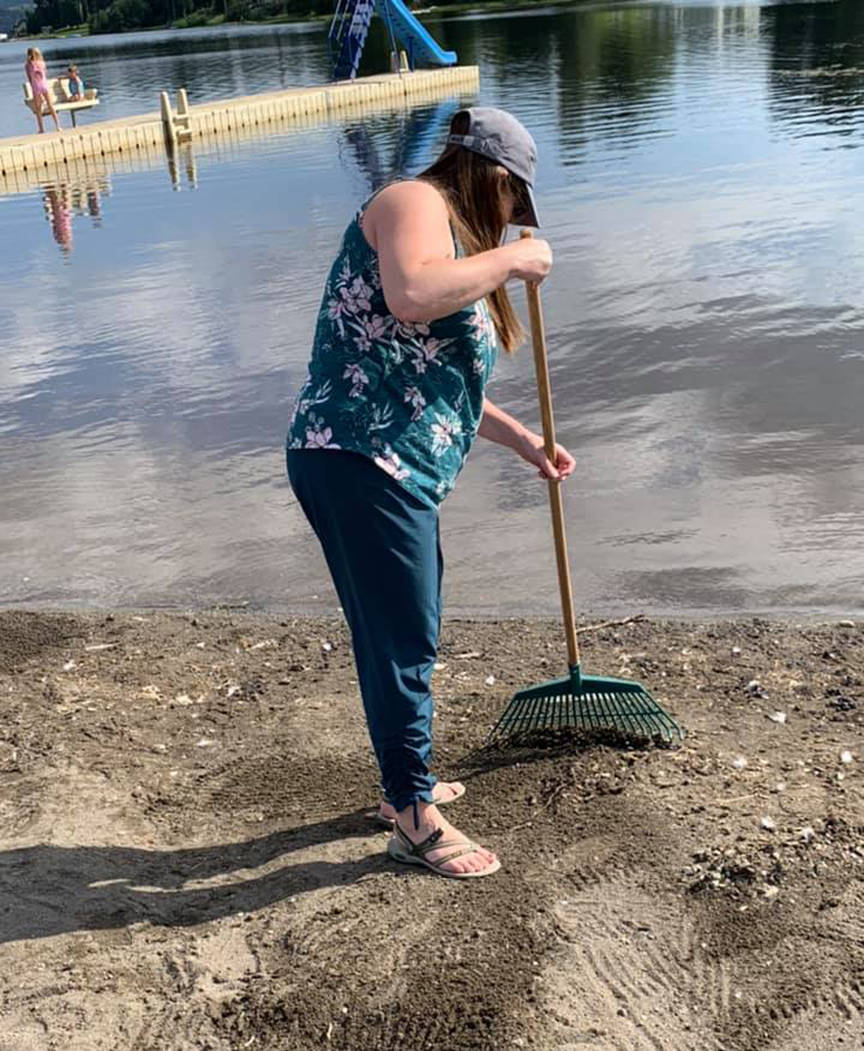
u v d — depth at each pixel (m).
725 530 5.42
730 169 15.92
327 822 3.24
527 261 2.62
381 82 34.59
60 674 4.38
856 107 21.38
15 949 2.75
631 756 3.42
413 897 2.85
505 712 3.56
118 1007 2.55
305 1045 2.41
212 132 28.45
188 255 13.16
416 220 2.54
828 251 10.81
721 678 3.98
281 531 5.87
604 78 31.84
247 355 9.10
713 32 43.69
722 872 2.84
